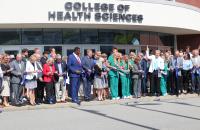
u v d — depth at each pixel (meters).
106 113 14.58
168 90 20.59
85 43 24.70
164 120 12.66
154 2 24.34
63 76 17.53
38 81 16.92
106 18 22.77
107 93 19.23
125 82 18.88
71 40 24.41
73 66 17.27
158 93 19.89
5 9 21.38
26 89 17.02
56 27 23.83
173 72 20.30
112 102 17.92
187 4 28.95
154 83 19.88
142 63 19.73
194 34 30.50
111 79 18.55
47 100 17.05
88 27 24.25
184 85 20.98
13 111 15.66
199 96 20.70
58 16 21.89
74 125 11.95
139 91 19.12
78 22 22.22
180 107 16.11
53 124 12.21
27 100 17.33
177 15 25.66
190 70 20.84
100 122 12.45
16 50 23.56
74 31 24.50
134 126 11.55
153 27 25.08
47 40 23.97
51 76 16.92
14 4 21.47
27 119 13.42
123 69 18.80
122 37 25.86
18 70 16.39
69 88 18.52
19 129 11.43
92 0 22.47
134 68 19.00
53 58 17.09
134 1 23.58
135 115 13.90
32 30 23.77
